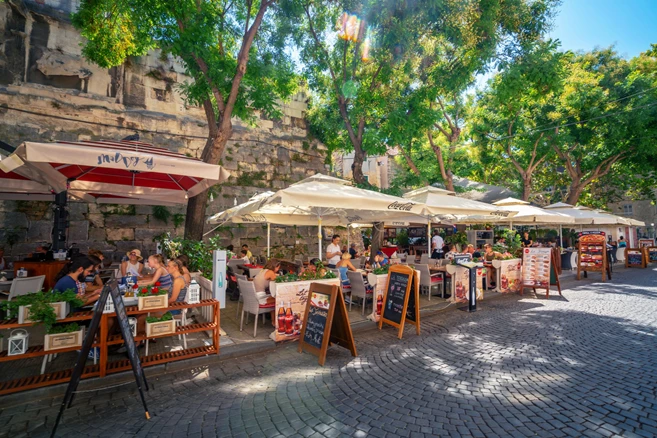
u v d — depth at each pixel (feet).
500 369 14.39
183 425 10.52
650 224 108.58
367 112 35.78
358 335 19.72
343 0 32.86
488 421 10.41
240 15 32.14
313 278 19.54
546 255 30.04
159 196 29.12
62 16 37.29
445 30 32.35
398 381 13.38
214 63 26.68
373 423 10.41
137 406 11.75
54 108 36.76
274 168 53.21
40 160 14.19
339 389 12.79
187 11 24.98
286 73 34.83
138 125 41.55
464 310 25.44
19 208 34.32
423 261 40.88
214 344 16.07
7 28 34.63
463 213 26.58
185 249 25.80
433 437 9.63
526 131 59.77
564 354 16.03
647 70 66.85
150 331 14.19
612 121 55.52
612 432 9.77
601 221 48.16
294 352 17.03
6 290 22.09
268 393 12.57
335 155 96.17
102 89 39.63
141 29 27.45
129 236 40.09
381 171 94.99
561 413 10.82
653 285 35.91
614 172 72.74
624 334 18.97
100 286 18.83
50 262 25.48
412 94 36.50
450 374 13.97
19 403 11.94
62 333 12.53
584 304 26.81
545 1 34.45
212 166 17.71
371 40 35.70
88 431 10.25
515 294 31.65
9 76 34.63
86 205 37.93
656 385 12.71
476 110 63.98
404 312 19.26
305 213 31.40
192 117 45.42
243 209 24.52
